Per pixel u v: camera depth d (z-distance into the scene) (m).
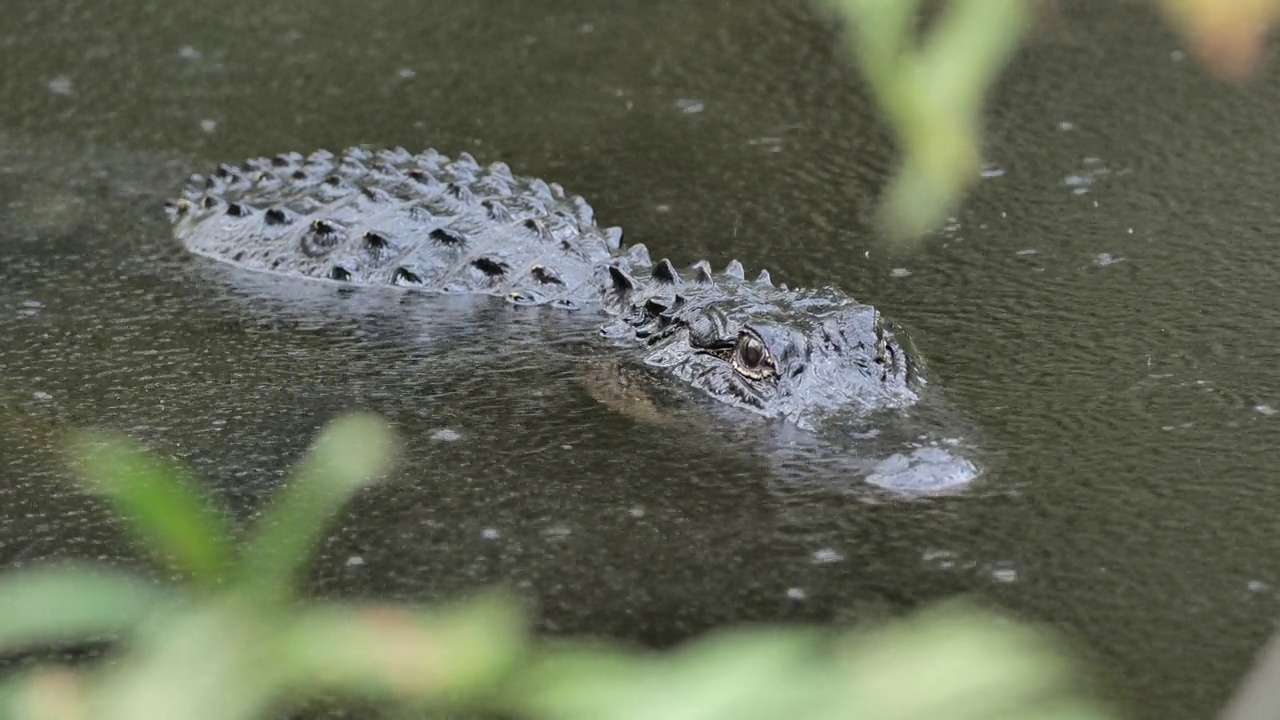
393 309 16.39
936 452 12.09
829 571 10.88
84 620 3.12
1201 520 11.23
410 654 2.98
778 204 18.70
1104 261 16.53
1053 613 10.20
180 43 24.03
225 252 17.83
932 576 10.73
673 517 11.77
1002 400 13.29
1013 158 19.47
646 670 2.75
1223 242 16.86
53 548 11.69
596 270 16.62
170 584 11.12
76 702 3.14
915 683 2.69
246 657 3.04
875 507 11.64
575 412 13.80
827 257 17.12
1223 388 13.41
